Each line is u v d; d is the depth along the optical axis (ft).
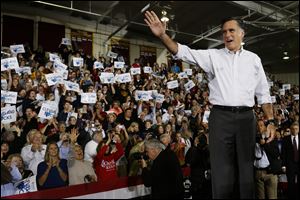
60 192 9.25
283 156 16.66
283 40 50.42
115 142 16.07
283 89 41.09
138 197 12.22
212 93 6.16
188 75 37.42
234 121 5.88
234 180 5.99
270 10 40.96
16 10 41.68
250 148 5.90
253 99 6.04
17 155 14.25
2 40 40.24
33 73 28.71
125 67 38.81
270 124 6.28
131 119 24.04
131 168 14.82
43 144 16.66
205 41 53.72
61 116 21.81
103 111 24.06
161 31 6.15
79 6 43.37
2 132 17.90
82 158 14.57
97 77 32.30
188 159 14.60
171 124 22.95
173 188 10.85
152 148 11.88
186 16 44.96
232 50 6.11
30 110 19.95
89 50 47.11
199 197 13.15
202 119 23.80
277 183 17.47
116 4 41.19
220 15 44.73
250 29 45.96
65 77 26.63
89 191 10.18
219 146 5.94
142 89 30.94
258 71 6.18
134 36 52.16
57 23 44.70
